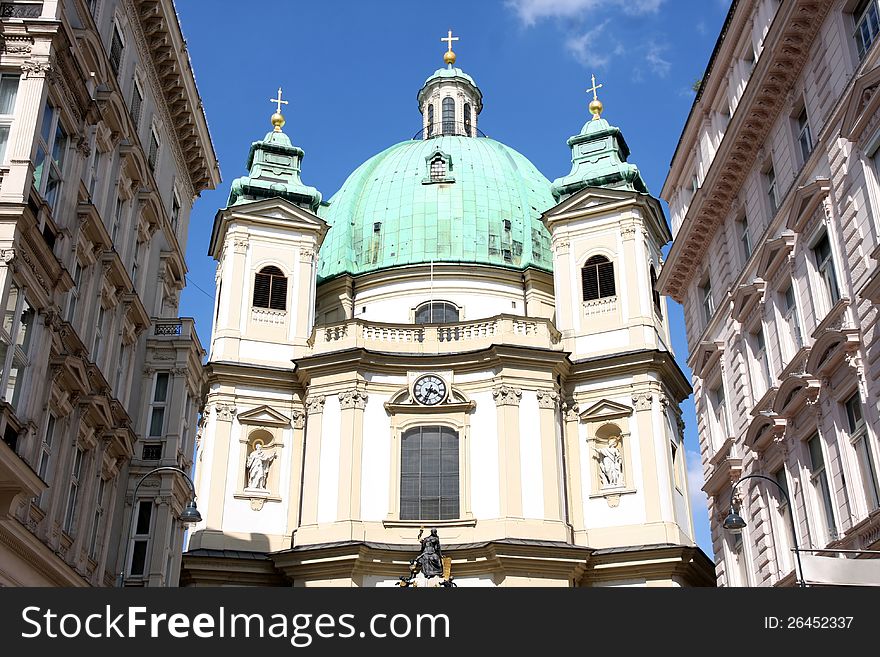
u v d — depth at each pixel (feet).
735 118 106.93
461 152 215.92
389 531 157.17
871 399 80.94
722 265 118.73
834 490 87.66
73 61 86.02
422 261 195.11
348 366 166.61
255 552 159.22
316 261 185.98
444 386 166.81
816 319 92.02
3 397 74.43
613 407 167.12
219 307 181.16
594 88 203.72
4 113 80.23
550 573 152.05
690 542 167.53
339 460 161.07
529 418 162.91
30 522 81.35
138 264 115.44
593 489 164.14
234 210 181.78
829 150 89.76
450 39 261.03
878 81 80.53
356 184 218.18
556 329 177.37
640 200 180.86
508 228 201.05
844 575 73.87
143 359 116.47
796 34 94.89
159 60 120.88
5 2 85.15
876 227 80.89
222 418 166.81
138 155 108.47
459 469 161.79
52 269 81.92
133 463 111.55
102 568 99.55
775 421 97.09
